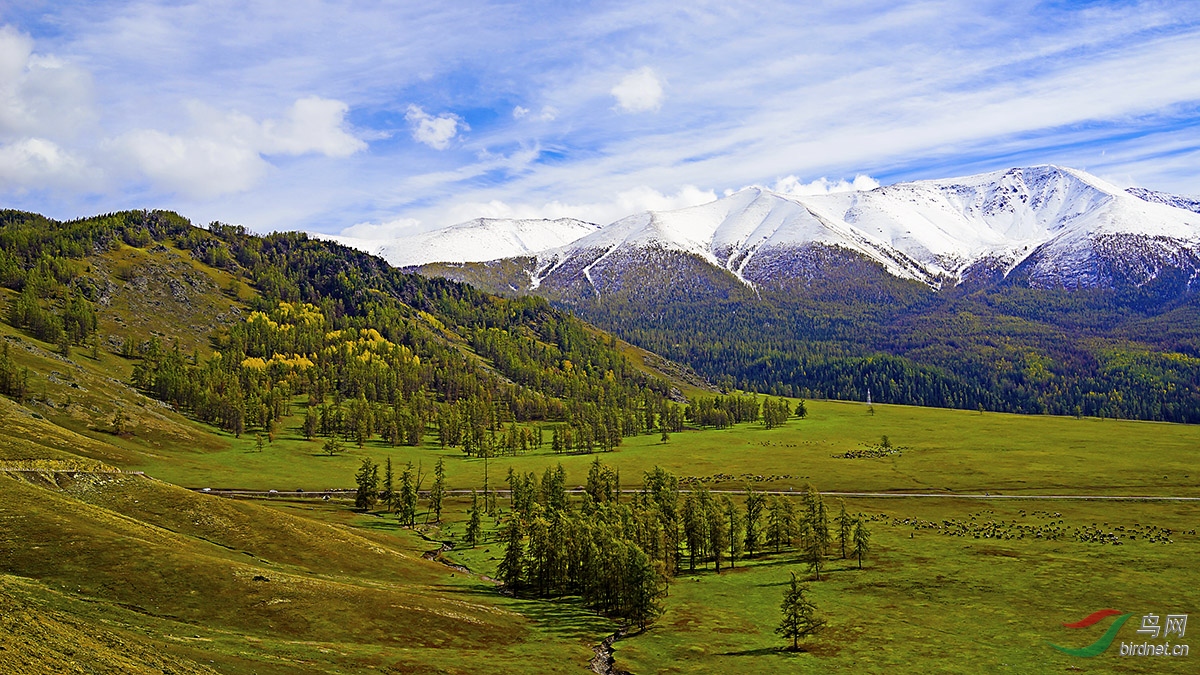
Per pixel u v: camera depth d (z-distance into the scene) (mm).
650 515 151250
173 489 135250
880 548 163000
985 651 101125
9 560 89062
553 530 136250
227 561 103938
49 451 146500
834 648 104125
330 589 102312
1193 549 152000
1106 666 94938
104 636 66000
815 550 149875
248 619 89000
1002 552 154875
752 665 97875
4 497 105625
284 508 185250
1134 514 193750
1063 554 151375
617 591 123000
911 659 99188
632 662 98188
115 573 91000
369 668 79438
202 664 68312
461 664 86375
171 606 87500
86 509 110188
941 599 125312
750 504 177375
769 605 126438
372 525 178875
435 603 108938
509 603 122812
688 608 125562
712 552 168250
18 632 57750
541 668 90062
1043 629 108625
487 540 173000
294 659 77188
